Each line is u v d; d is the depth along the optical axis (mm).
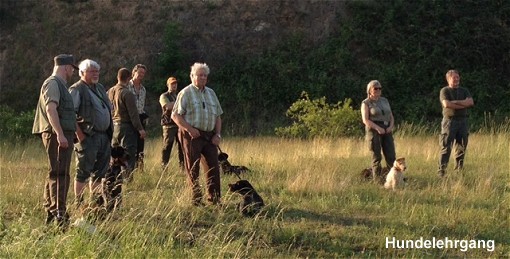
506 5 23375
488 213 8117
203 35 23250
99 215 7039
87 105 7195
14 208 8016
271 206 8258
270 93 21547
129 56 23078
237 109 21438
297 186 9211
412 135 17172
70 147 6828
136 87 10703
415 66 21812
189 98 7969
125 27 24000
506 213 8203
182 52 22781
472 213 8062
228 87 21906
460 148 10914
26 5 25500
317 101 17578
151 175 9992
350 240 7129
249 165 11688
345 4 23531
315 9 23656
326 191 9180
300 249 6879
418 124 19938
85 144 7191
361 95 21234
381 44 22234
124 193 8141
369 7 23156
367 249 6949
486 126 19359
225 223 7391
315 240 7090
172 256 6328
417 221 7758
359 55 22281
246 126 20953
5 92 22797
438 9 23078
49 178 6863
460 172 10641
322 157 12742
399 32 22594
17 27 24703
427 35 22547
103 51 23391
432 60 21922
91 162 7242
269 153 13305
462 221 7809
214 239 6750
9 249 6031
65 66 6891
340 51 22188
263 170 11023
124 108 9477
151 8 24500
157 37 23438
